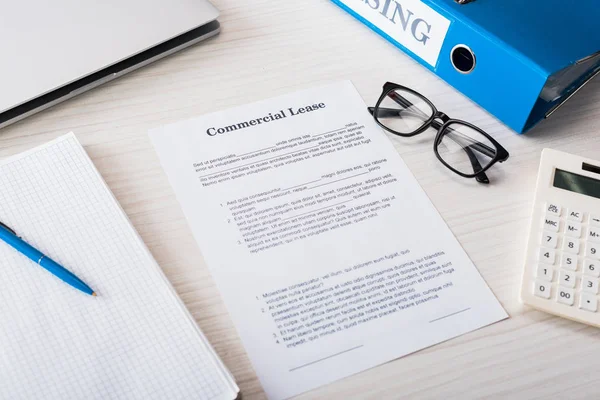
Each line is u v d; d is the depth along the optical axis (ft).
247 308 1.75
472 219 2.01
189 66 2.29
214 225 1.90
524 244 1.96
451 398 1.64
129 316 1.66
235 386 1.56
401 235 1.94
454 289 1.84
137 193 1.95
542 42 2.08
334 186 2.03
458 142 2.15
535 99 2.07
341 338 1.71
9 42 2.04
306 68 2.35
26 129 2.05
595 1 2.26
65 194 1.86
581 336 1.78
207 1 2.33
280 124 2.17
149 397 1.53
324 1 2.57
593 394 1.68
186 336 1.63
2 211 1.81
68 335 1.61
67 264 1.73
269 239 1.88
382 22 2.42
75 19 2.14
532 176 2.13
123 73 2.19
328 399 1.61
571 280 1.82
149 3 2.24
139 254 1.76
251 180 2.01
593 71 2.31
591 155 2.19
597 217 1.94
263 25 2.46
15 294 1.67
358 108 2.25
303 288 1.80
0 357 1.57
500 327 1.78
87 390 1.53
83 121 2.10
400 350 1.71
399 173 2.09
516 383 1.68
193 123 2.13
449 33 2.19
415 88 2.33
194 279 1.79
